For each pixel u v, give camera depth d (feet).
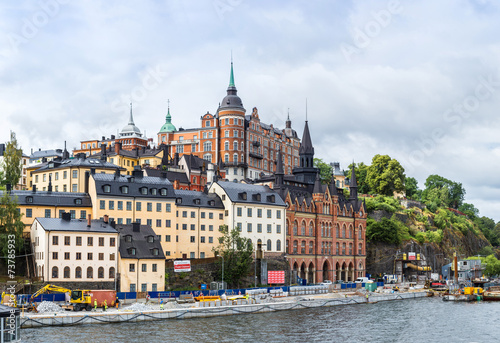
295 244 647.15
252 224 592.60
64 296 425.28
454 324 421.59
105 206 514.68
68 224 465.06
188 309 419.13
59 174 596.70
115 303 424.05
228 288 531.09
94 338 338.95
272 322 408.05
